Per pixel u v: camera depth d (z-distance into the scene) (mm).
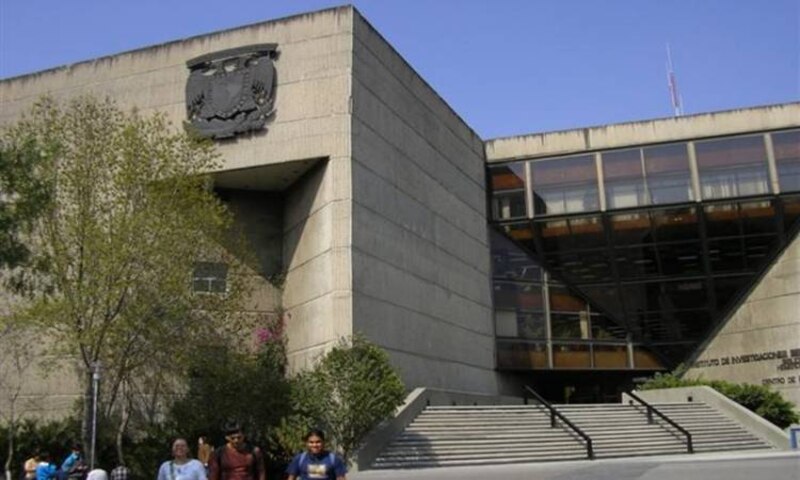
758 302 35281
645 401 28516
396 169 27953
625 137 36219
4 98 29859
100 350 21453
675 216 35312
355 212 24922
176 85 27656
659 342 37125
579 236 36375
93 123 22844
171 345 22375
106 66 28734
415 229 28750
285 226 28703
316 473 7340
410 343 27031
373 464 20375
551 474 17500
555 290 37219
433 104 31938
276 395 22297
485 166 37438
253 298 27469
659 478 15344
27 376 25469
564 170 36688
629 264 36469
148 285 21188
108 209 21391
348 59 25906
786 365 33719
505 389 35312
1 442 23422
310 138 25656
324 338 24281
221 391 22422
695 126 35625
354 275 24328
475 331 33000
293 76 26406
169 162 22109
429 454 21312
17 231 18547
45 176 20500
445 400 25938
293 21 26828
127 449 22906
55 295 21703
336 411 20578
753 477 14648
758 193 34406
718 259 35625
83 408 23641
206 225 22359
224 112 26688
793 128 34625
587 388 39719
